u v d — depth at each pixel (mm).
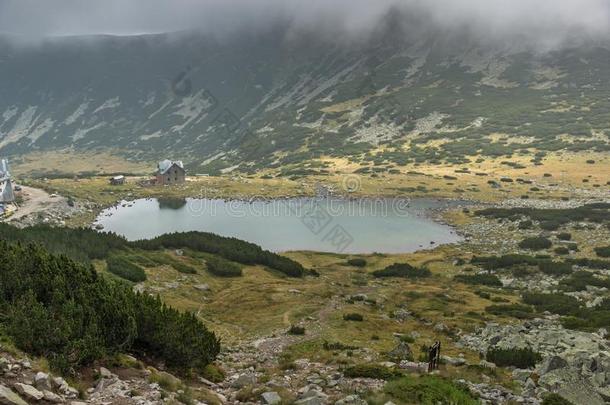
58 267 23875
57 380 15867
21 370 15578
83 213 132875
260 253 81375
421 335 42531
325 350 34094
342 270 84000
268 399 19891
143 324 23141
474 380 25609
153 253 72562
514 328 41344
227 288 62719
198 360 24156
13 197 126938
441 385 19906
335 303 54844
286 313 49438
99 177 197375
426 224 124000
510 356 30266
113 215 134875
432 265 87250
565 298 58969
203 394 19859
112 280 29906
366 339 39406
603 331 38844
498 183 162500
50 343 17703
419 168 193375
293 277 76125
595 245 94250
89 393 16500
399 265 83688
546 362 27422
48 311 19422
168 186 174250
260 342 38000
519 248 97438
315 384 22859
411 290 65500
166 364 23172
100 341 19406
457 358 31469
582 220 112125
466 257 92000
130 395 16828
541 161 188000
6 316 18812
